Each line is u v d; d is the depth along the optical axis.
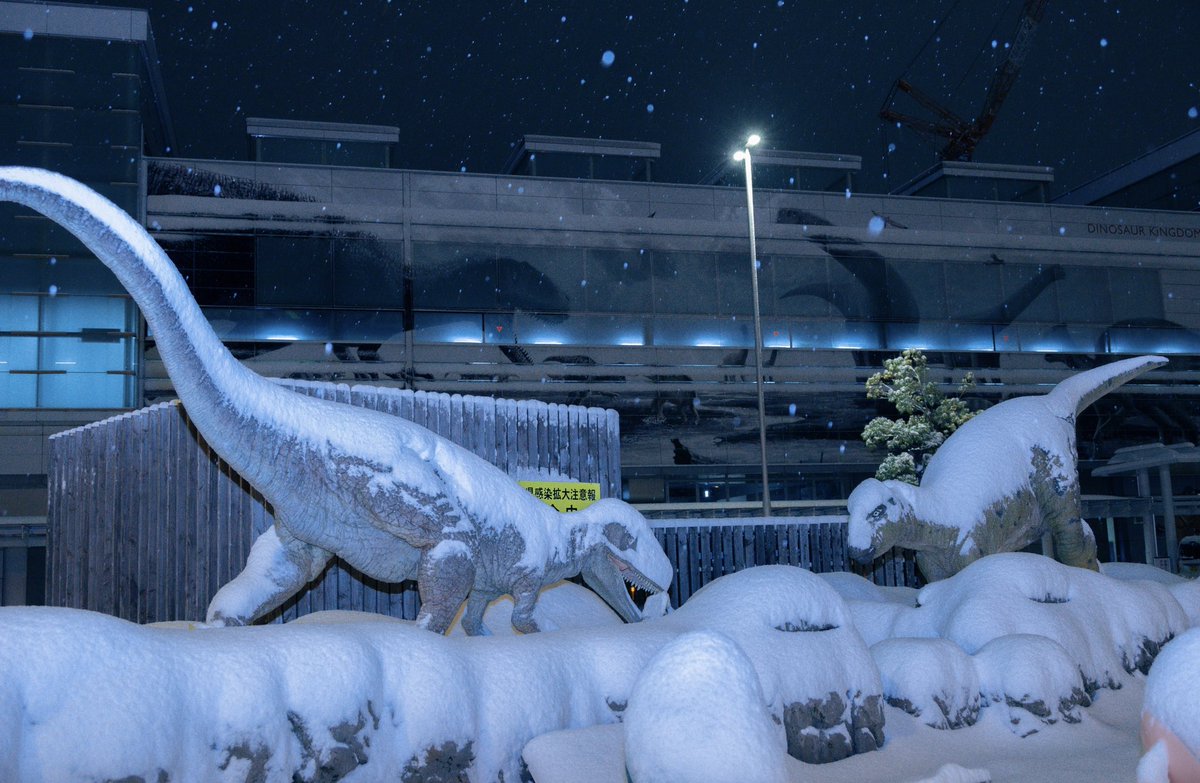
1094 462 39.00
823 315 37.44
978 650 9.31
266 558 8.03
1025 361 39.00
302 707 5.55
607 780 6.14
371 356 32.75
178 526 12.29
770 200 37.44
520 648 6.85
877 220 38.41
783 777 5.28
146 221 31.28
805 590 8.16
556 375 34.53
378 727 5.89
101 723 4.67
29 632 4.73
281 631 5.84
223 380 7.05
